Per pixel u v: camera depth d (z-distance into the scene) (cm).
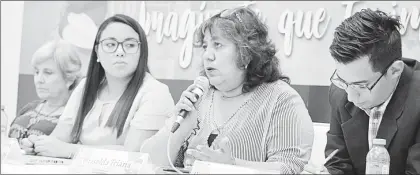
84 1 521
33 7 539
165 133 388
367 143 347
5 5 543
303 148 359
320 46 405
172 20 477
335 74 345
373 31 326
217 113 386
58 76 519
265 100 374
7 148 354
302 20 414
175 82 469
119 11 507
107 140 482
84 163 309
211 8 460
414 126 329
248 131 371
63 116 511
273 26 425
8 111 533
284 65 417
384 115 341
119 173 293
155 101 468
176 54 472
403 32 376
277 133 363
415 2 375
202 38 398
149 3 491
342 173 348
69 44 520
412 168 323
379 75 332
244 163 336
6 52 538
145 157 298
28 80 531
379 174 298
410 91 334
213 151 326
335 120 366
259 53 375
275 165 335
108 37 498
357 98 342
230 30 375
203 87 353
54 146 480
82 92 505
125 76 489
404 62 356
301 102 373
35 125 520
